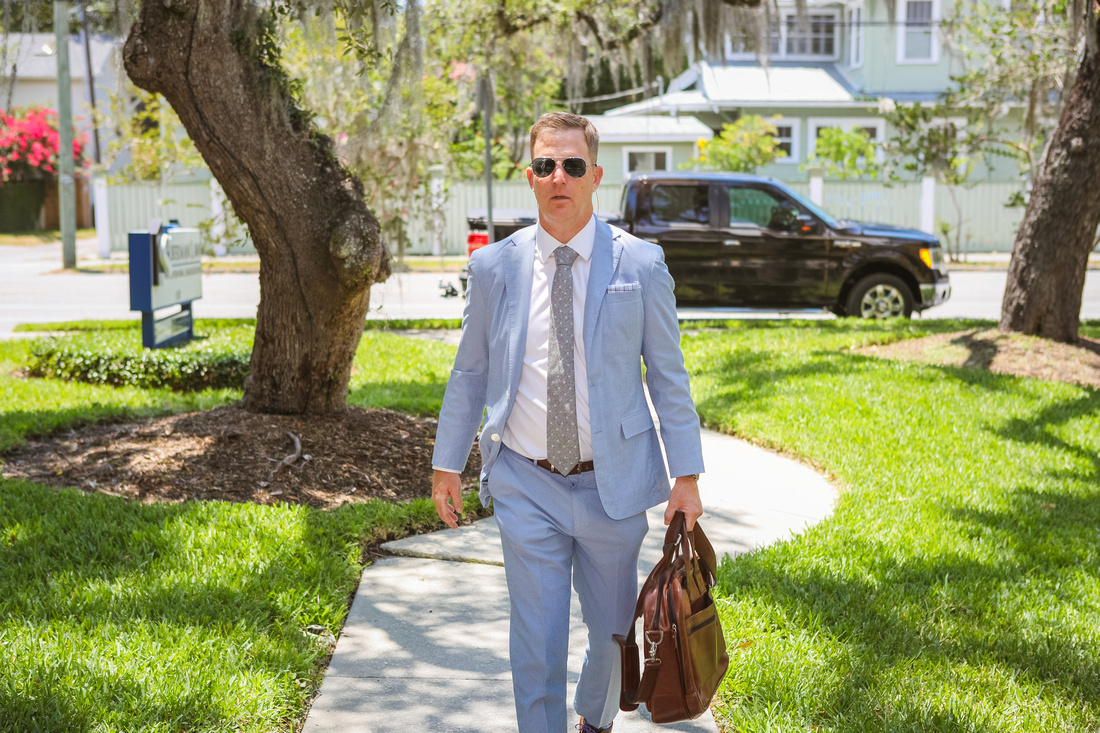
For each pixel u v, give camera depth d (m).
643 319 2.66
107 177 22.58
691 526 2.64
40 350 8.77
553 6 11.10
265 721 3.00
